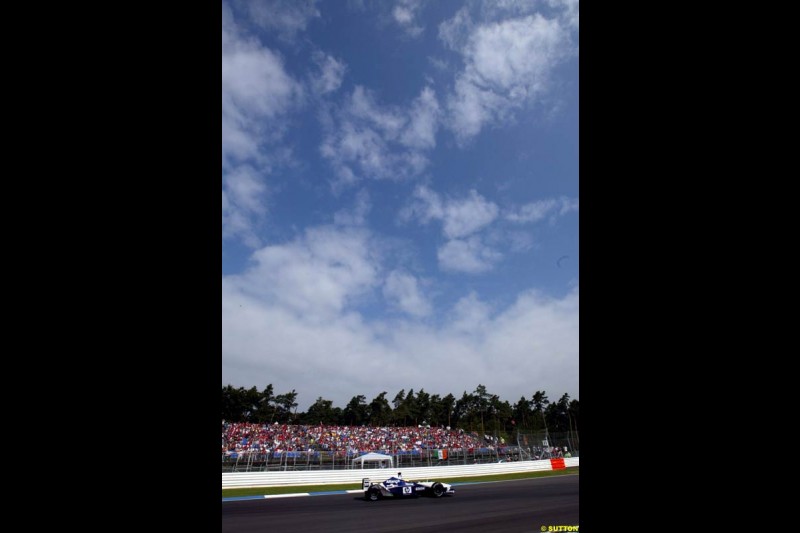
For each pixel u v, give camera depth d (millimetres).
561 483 17531
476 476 20531
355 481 17750
